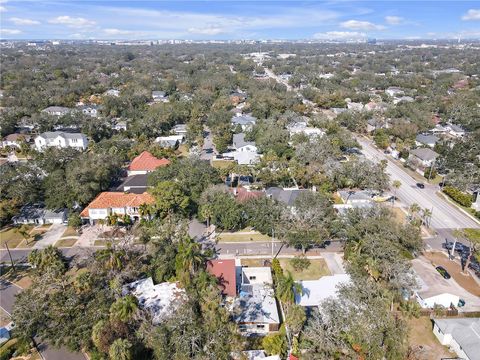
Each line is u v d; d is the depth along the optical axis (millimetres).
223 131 137750
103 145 121188
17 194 81562
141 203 81000
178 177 87000
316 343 43094
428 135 135250
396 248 59312
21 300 49844
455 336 48062
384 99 194875
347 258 65062
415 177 108188
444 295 55031
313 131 137875
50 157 96062
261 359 44594
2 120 144500
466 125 145875
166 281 60281
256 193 85875
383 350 41000
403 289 54594
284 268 65938
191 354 42531
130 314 47188
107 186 94000
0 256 69438
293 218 70750
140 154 114750
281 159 106125
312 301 54688
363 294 47344
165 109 160375
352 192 93062
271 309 53250
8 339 49938
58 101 183625
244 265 66750
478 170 99250
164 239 66875
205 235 76500
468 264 64938
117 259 58125
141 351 45375
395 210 87688
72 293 50812
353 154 120562
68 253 70062
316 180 93438
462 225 81625
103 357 43875
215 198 78562
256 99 179750
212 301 47594
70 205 81875
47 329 47781
